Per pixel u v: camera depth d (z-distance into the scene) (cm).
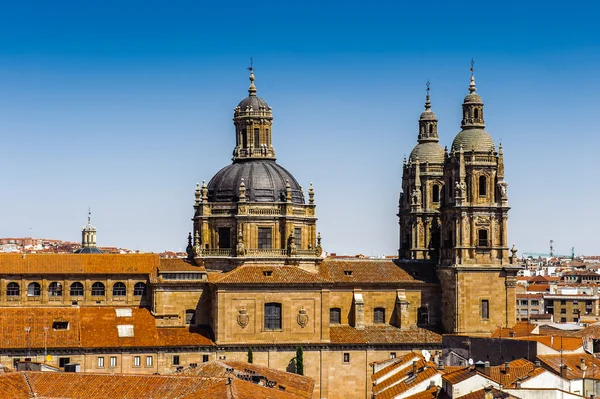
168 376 13625
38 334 19688
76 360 19675
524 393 13238
